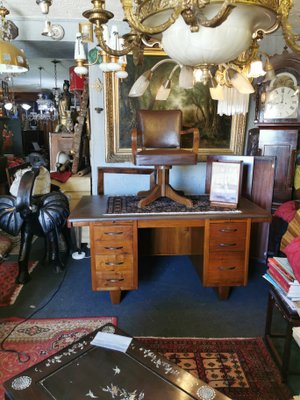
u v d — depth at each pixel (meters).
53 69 5.46
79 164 3.24
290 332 1.47
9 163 4.39
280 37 2.79
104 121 2.76
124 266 2.13
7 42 1.84
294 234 1.98
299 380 1.55
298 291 1.48
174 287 2.45
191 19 0.82
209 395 0.98
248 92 1.47
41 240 3.42
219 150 2.91
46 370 1.07
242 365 1.64
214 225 2.11
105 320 2.02
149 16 0.95
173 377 1.05
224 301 2.26
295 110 2.55
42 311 2.11
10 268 2.73
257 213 2.13
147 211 2.16
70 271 2.68
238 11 0.87
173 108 2.78
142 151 2.26
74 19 2.59
